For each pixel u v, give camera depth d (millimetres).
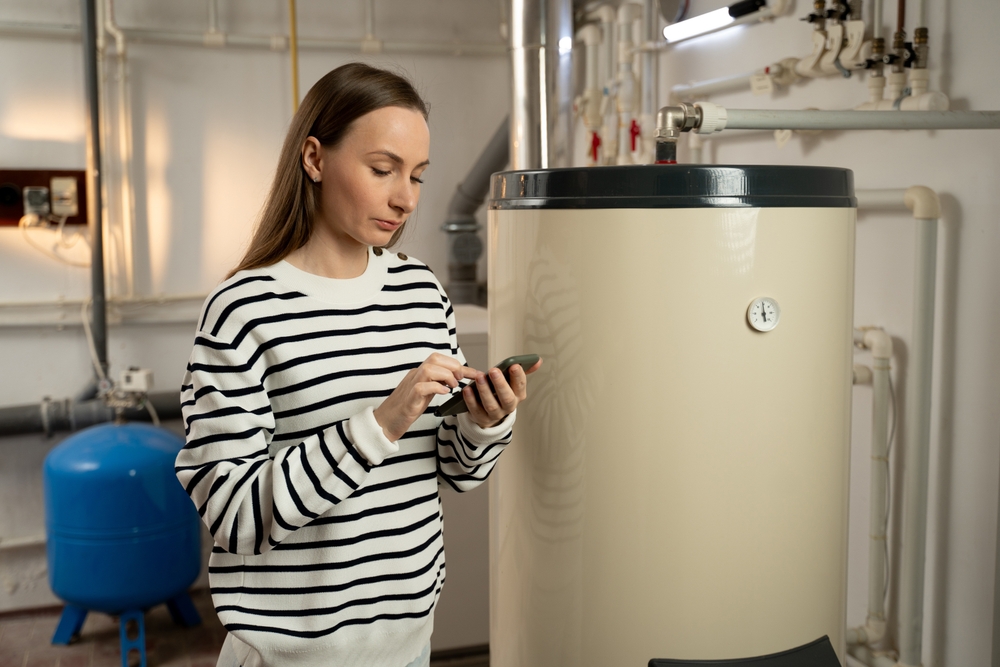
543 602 1270
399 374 1042
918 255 1561
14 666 2553
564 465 1215
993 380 1495
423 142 1001
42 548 2998
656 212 1119
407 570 1044
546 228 1189
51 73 2805
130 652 2633
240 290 983
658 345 1139
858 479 1836
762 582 1201
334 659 1019
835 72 1776
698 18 2174
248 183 3014
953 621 1613
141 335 3002
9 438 2943
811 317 1181
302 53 3020
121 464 2434
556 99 2141
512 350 1273
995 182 1468
